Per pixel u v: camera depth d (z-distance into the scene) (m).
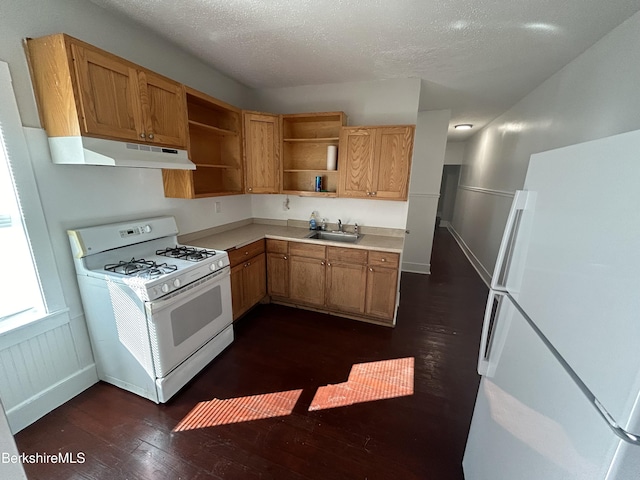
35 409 1.68
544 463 0.78
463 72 2.75
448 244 6.93
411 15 1.79
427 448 1.58
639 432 0.54
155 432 1.63
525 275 1.04
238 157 2.95
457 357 2.42
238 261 2.69
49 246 1.69
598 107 2.09
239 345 2.51
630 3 1.64
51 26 1.60
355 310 2.96
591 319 0.67
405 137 2.70
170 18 1.91
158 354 1.75
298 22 1.91
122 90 1.71
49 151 1.63
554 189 0.91
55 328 1.75
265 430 1.66
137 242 2.11
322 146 3.28
